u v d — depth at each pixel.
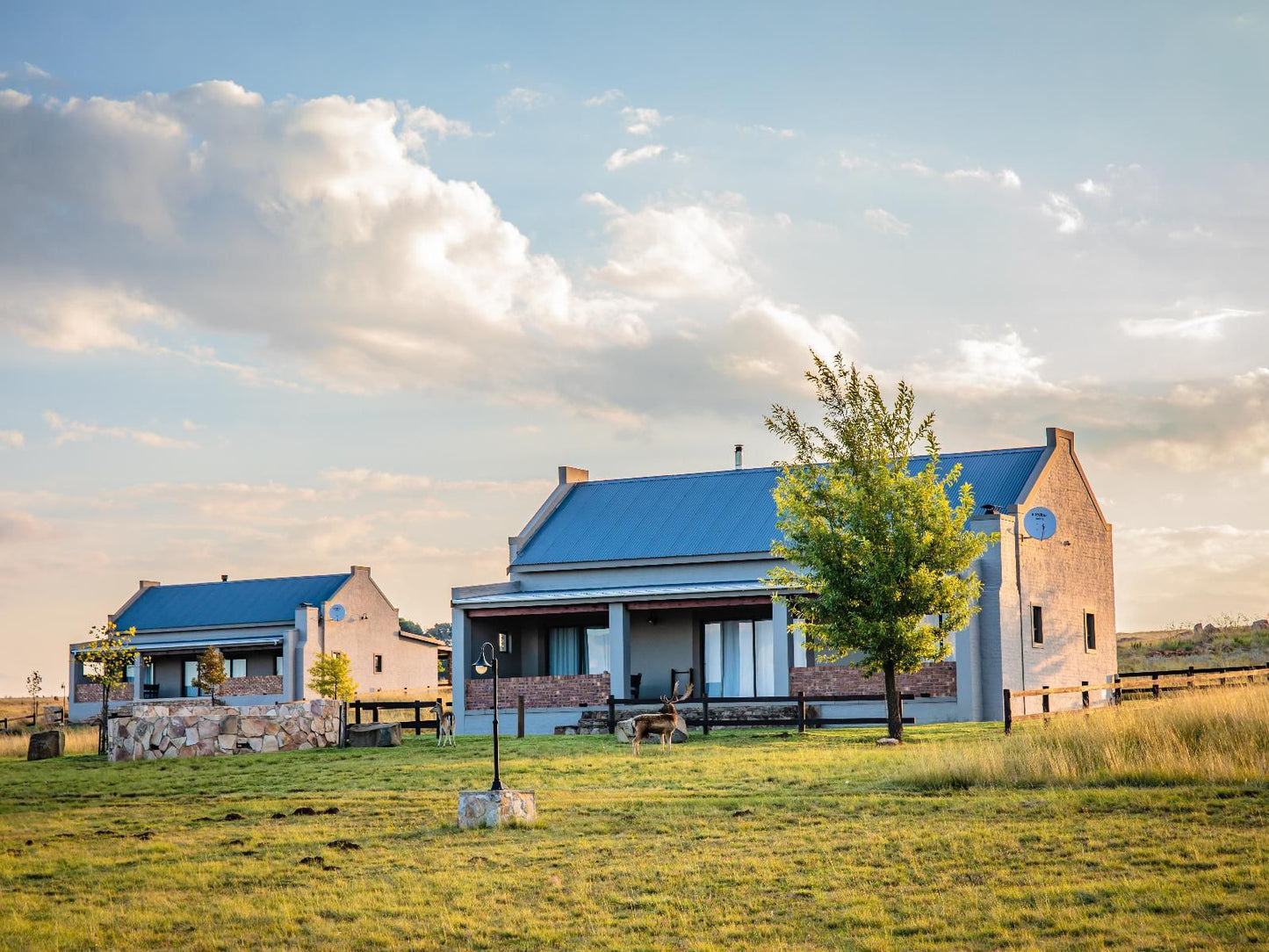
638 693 40.41
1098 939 11.44
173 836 18.64
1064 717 26.47
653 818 18.38
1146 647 63.62
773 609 36.50
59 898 14.88
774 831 16.94
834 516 29.83
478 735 37.62
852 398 30.25
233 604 62.81
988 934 11.90
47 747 35.50
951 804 17.95
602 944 12.34
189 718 32.53
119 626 62.91
